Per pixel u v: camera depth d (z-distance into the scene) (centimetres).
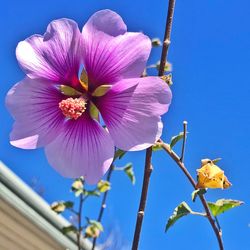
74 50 22
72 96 23
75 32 22
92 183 22
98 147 22
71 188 56
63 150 22
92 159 22
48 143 22
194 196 23
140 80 21
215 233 25
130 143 21
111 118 22
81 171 22
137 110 21
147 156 22
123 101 21
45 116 22
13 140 22
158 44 34
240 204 26
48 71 22
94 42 22
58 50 22
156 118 21
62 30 22
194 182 24
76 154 22
